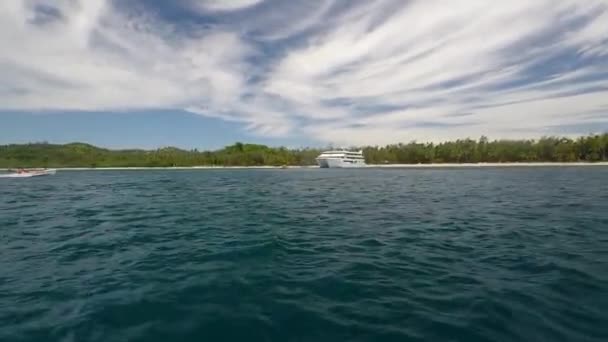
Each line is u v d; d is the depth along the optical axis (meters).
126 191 30.44
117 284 6.37
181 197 24.70
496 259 7.77
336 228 12.04
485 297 5.52
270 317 4.98
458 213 15.27
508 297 5.49
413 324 4.71
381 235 10.75
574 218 13.34
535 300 5.36
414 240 9.96
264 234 11.05
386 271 7.05
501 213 15.02
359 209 17.19
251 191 29.88
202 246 9.41
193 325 4.74
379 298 5.64
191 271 7.15
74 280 6.60
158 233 11.33
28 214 16.14
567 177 45.38
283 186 36.03
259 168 126.44
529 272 6.74
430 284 6.23
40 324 4.77
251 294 5.84
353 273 6.94
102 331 4.59
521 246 8.95
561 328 4.50
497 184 34.38
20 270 7.27
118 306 5.35
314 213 15.91
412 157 126.88
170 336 4.46
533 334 4.37
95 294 5.86
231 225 12.84
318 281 6.48
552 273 6.61
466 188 29.95
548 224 12.09
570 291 5.69
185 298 5.67
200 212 16.55
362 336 4.43
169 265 7.60
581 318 4.75
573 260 7.47
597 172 59.78
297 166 136.50
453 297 5.59
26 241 10.19
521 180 40.34
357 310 5.19
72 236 10.89
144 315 5.04
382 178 50.66
